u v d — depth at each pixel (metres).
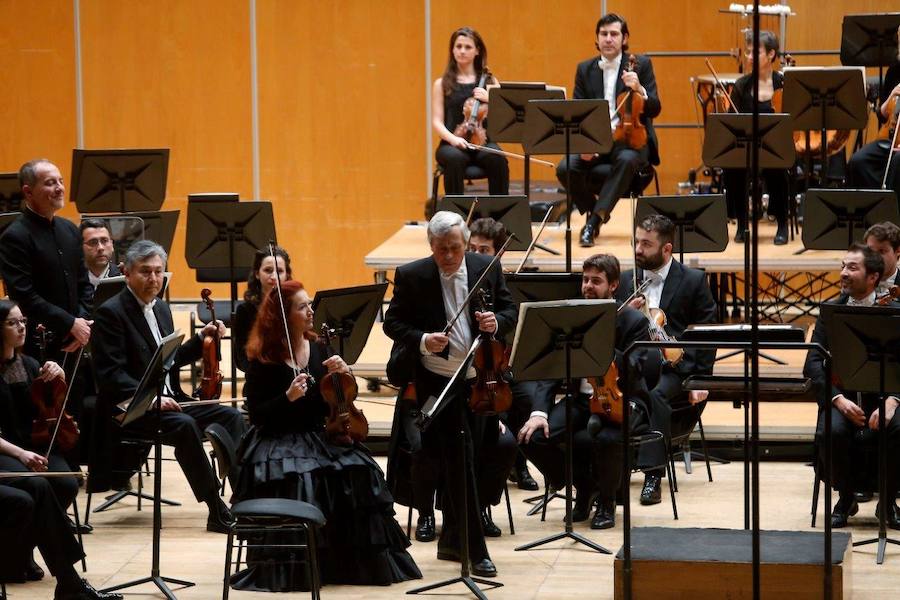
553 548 13.26
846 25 19.83
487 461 13.04
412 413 13.23
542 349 12.27
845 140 20.66
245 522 11.30
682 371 15.09
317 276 27.39
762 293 24.09
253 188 27.16
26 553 11.88
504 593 12.02
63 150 27.12
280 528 11.16
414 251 20.34
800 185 21.53
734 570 10.91
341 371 12.37
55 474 11.90
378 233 27.19
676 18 25.56
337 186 27.11
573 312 12.17
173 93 26.95
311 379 12.28
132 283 13.80
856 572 12.45
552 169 25.91
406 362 12.34
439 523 14.43
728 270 19.09
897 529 13.69
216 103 26.95
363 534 12.22
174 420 13.70
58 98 27.00
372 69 26.72
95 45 26.84
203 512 14.73
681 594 11.05
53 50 26.89
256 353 12.33
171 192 27.19
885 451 12.70
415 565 12.52
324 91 26.86
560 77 26.16
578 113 17.73
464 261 12.39
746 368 12.29
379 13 26.53
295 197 27.16
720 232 17.33
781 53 21.98
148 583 12.41
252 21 26.70
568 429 12.86
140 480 14.70
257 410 12.34
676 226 17.38
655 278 15.76
